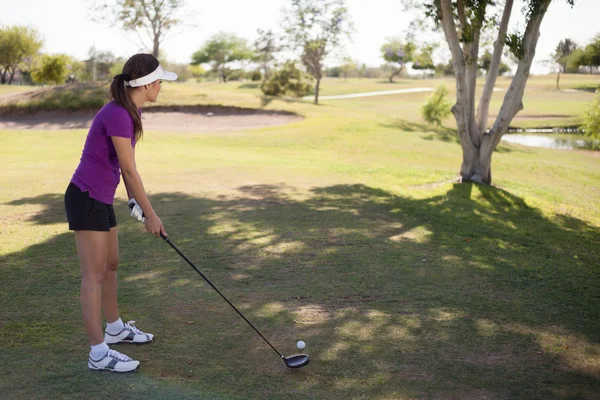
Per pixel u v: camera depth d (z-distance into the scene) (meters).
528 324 4.39
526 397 3.17
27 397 2.94
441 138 24.19
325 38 36.72
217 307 4.53
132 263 5.73
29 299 4.57
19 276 5.20
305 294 4.95
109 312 3.71
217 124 28.03
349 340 3.94
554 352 3.84
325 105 35.12
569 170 18.94
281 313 4.44
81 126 27.30
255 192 10.40
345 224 7.99
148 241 6.63
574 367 3.61
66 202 3.33
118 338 3.74
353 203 9.73
